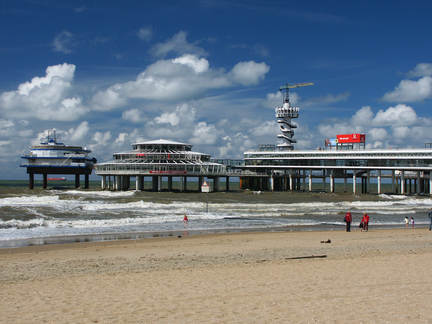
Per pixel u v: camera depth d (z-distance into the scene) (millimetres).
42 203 74500
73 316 12633
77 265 21812
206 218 54500
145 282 17266
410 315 12570
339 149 128000
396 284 16625
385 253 25625
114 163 118188
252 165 135500
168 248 29031
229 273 19078
